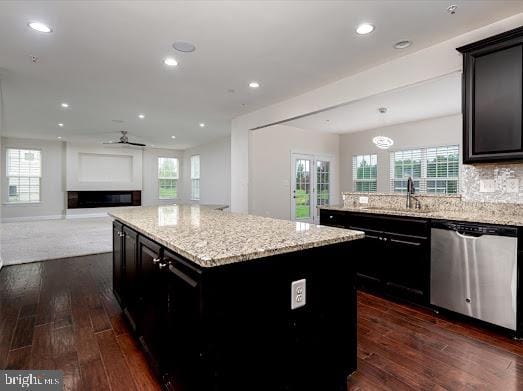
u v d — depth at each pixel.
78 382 1.74
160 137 9.04
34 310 2.75
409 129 6.83
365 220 3.34
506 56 2.37
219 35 2.85
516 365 1.91
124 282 2.42
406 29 2.74
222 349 1.17
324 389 1.51
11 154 9.08
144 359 1.98
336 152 8.50
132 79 4.02
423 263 2.80
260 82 4.12
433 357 2.00
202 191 10.58
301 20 2.59
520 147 2.31
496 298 2.34
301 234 1.60
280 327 1.33
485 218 2.48
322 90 4.31
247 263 1.23
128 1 2.32
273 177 7.21
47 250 5.11
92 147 10.27
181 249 1.26
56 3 2.34
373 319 2.60
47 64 3.52
